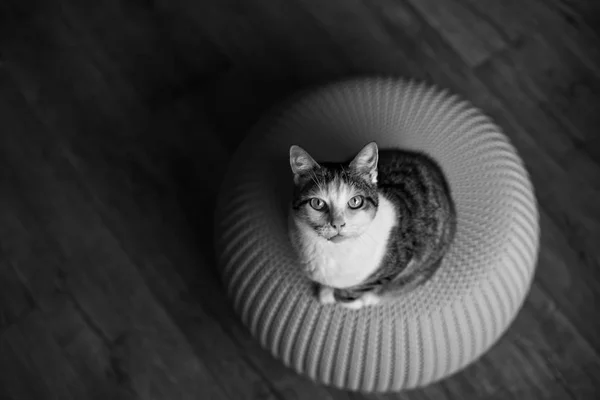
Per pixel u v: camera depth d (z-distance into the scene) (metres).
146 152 1.53
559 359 1.39
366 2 1.61
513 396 1.38
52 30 1.61
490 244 1.22
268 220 1.25
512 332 1.41
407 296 1.20
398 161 1.22
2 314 1.45
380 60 1.57
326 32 1.60
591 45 1.56
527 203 1.27
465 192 1.24
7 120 1.55
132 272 1.46
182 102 1.56
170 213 1.49
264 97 1.56
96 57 1.59
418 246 1.18
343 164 1.14
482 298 1.21
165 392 1.40
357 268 1.16
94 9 1.62
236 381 1.40
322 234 1.13
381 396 1.38
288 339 1.23
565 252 1.44
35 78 1.58
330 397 1.39
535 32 1.57
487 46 1.57
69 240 1.48
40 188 1.51
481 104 1.53
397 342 1.20
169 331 1.43
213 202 1.50
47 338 1.43
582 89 1.53
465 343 1.22
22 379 1.41
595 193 1.47
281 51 1.59
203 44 1.60
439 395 1.38
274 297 1.22
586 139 1.50
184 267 1.46
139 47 1.60
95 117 1.55
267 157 1.28
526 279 1.26
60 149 1.54
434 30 1.58
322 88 1.32
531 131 1.51
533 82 1.54
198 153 1.53
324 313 1.21
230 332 1.43
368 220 1.13
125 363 1.42
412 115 1.29
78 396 1.40
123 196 1.51
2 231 1.49
